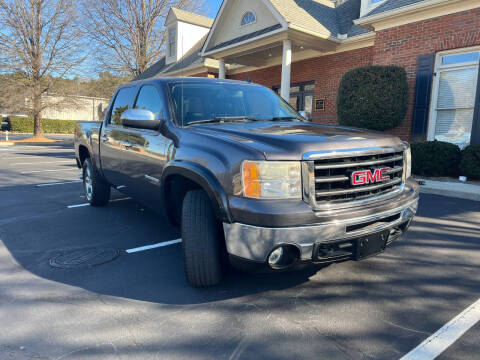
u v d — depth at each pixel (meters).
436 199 6.40
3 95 23.80
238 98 3.88
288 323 2.41
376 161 2.67
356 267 3.34
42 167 11.14
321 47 12.16
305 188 2.38
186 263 2.75
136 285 2.97
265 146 2.46
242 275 3.14
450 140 9.12
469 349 2.12
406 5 9.16
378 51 10.18
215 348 2.14
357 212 2.49
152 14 27.12
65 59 23.86
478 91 8.38
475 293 2.84
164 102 3.53
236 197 2.42
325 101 13.06
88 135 5.36
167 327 2.36
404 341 2.20
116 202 6.11
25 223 4.80
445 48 8.75
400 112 9.11
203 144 2.79
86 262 3.46
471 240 4.12
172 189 3.31
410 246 3.92
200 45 21.27
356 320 2.44
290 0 12.38
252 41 12.30
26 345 2.16
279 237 2.30
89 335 2.27
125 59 27.72
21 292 2.85
